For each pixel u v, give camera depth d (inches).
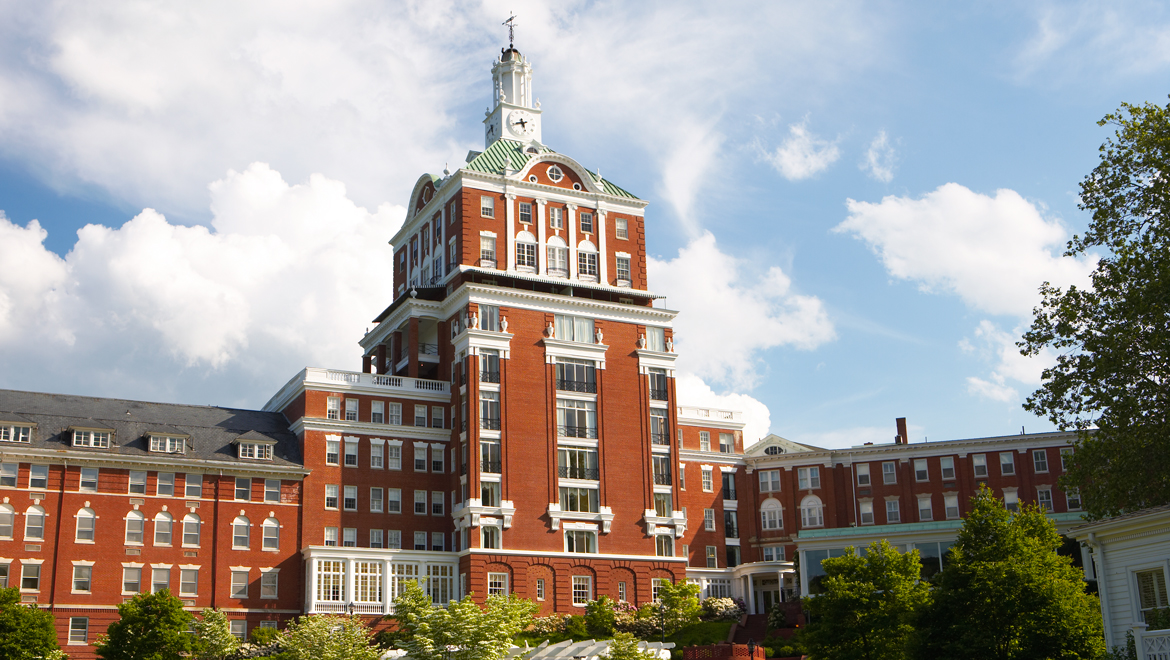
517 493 3521.2
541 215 3858.3
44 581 3063.5
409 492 3595.0
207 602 3243.1
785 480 4320.9
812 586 3469.5
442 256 3878.0
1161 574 1609.3
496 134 4202.8
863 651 2327.8
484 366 3587.6
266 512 3390.7
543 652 2586.1
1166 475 2089.1
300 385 3580.2
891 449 4264.3
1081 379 2245.3
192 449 3366.1
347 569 3324.3
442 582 3444.9
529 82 4303.6
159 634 2625.5
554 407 3651.6
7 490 3078.2
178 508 3282.5
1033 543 1910.7
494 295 3661.4
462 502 3535.9
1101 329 2236.7
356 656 2637.8
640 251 4008.4
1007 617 1808.6
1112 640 1695.4
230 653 2928.2
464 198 3754.9
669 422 3848.4
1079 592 1830.7
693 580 4047.7
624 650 2222.0
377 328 4067.4
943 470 4212.6
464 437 3577.8
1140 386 2160.4
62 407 3336.6
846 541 3469.5
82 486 3179.1
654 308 3878.0
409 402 3671.3
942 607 1872.5
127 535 3201.3
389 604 3319.4
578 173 3981.3
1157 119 2224.4
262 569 3336.6
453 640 2261.3
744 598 4047.7
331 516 3467.0
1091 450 2230.6
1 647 2514.8
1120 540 1686.8
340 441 3540.8
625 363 3809.1
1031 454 4153.5
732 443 4399.6
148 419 3427.7
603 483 3656.5
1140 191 2230.6
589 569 3560.5
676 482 3791.8
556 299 3727.9
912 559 2449.6
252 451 3442.4
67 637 3051.2
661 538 3730.3
